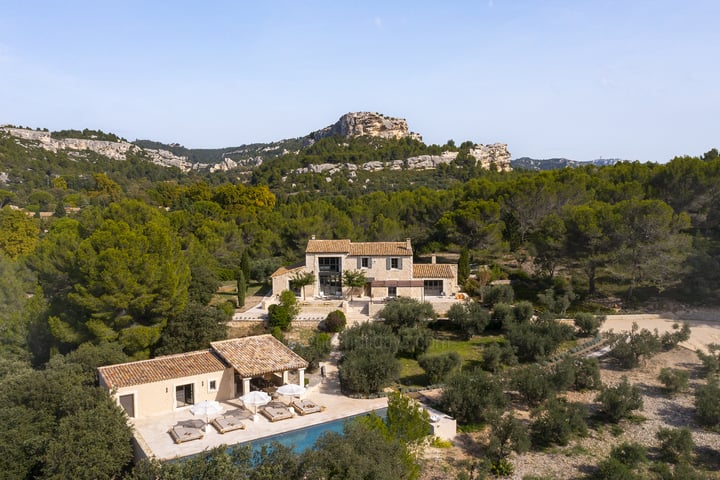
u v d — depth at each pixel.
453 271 56.97
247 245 75.88
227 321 47.03
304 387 32.53
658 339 40.09
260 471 17.56
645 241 51.88
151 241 38.97
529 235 71.00
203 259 54.12
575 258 55.69
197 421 26.94
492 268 61.03
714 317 48.94
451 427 27.39
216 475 17.27
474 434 27.94
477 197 74.31
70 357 31.78
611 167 78.00
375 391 32.47
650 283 55.56
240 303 53.16
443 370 33.91
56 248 42.19
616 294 55.59
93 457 22.44
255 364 31.41
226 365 31.73
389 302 47.78
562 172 75.19
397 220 78.06
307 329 46.62
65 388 27.19
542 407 28.86
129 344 35.78
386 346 37.81
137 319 38.16
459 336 44.59
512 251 67.12
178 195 140.12
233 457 18.53
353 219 78.19
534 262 59.34
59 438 22.92
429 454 25.59
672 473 23.47
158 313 38.25
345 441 19.19
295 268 56.66
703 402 29.20
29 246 78.00
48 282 43.16
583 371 33.25
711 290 51.28
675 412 30.42
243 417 28.12
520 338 38.84
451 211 72.56
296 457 18.59
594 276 55.59
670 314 49.91
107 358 32.19
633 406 29.42
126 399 28.48
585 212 53.16
